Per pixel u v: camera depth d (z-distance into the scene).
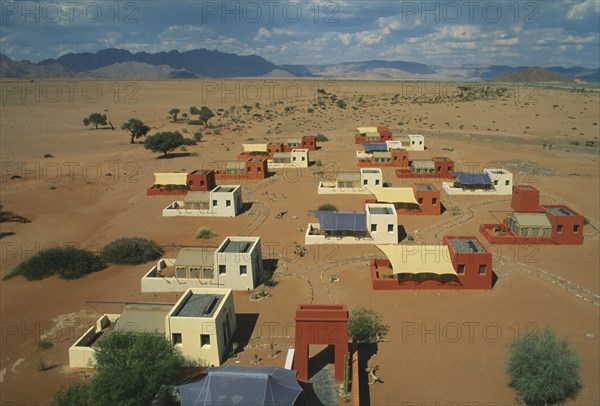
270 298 46.94
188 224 70.25
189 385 28.08
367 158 107.62
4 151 124.75
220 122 171.38
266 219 71.31
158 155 119.81
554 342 32.94
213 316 35.97
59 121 173.62
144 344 32.84
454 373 34.56
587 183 88.94
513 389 32.78
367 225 59.19
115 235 66.75
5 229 70.19
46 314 45.78
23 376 36.25
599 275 50.88
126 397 29.83
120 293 49.62
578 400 31.41
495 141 133.25
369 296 46.75
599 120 161.38
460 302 45.34
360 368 35.28
